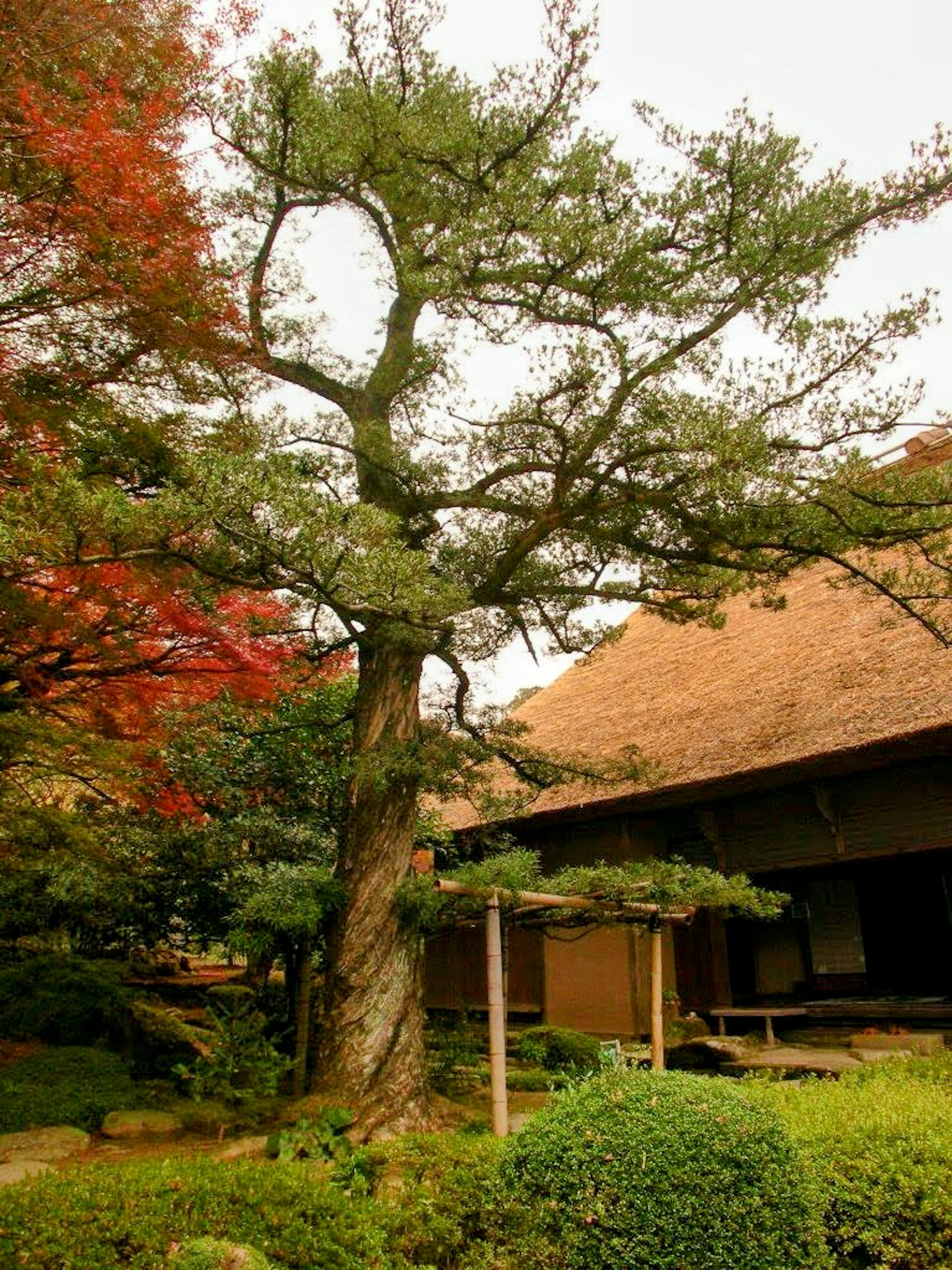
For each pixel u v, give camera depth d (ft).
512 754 29.91
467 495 28.14
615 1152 13.93
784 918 44.88
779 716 36.60
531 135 25.14
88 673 23.50
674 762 37.47
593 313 24.40
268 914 23.71
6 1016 31.12
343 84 30.30
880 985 41.37
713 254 25.27
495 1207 15.02
